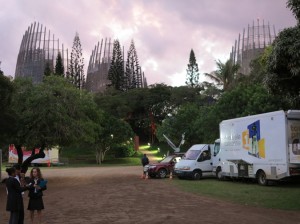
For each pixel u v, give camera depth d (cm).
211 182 2377
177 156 2922
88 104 3150
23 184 1048
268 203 1448
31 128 2739
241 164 2227
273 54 1343
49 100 2752
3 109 2216
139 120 9806
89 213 1299
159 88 9631
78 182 2709
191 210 1312
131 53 12294
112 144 6366
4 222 1188
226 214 1221
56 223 1123
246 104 3559
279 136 1922
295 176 1883
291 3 1337
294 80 1377
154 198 1661
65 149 7769
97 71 16362
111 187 2208
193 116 5650
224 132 2425
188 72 11050
